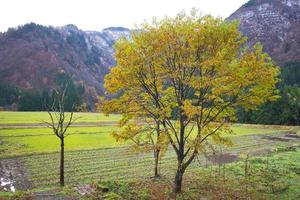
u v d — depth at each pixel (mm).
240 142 68062
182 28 22078
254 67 20797
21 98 154625
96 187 25844
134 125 24922
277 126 104750
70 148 49844
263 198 24578
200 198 24156
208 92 23516
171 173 36469
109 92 23859
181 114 24219
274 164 39875
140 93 24562
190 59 22656
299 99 108188
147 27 22797
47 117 101500
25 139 57094
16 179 32781
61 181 28750
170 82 25047
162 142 23609
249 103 22328
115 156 45594
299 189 27266
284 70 164000
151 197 23844
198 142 22719
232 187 28094
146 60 22938
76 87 197000
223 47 21766
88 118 105875
